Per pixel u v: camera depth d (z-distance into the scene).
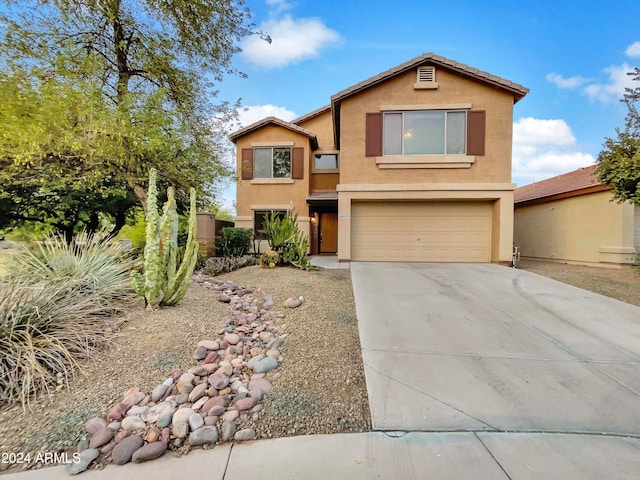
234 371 3.44
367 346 4.26
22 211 12.05
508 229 11.02
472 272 9.39
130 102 8.20
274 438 2.56
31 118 7.33
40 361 3.17
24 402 2.76
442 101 11.23
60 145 7.65
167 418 2.65
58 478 2.12
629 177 8.27
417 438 2.55
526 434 2.61
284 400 3.01
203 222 10.53
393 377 3.49
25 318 3.45
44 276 4.52
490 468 2.23
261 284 7.16
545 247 13.48
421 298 6.51
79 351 3.45
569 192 11.96
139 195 9.89
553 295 6.84
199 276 7.73
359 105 11.55
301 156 16.03
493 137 11.13
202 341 3.92
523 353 4.11
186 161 9.76
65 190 11.08
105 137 7.78
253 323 4.79
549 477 2.15
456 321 5.23
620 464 2.28
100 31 8.98
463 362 3.85
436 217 11.88
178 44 9.70
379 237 12.08
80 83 7.59
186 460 2.31
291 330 4.62
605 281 8.33
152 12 9.12
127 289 5.18
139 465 2.25
